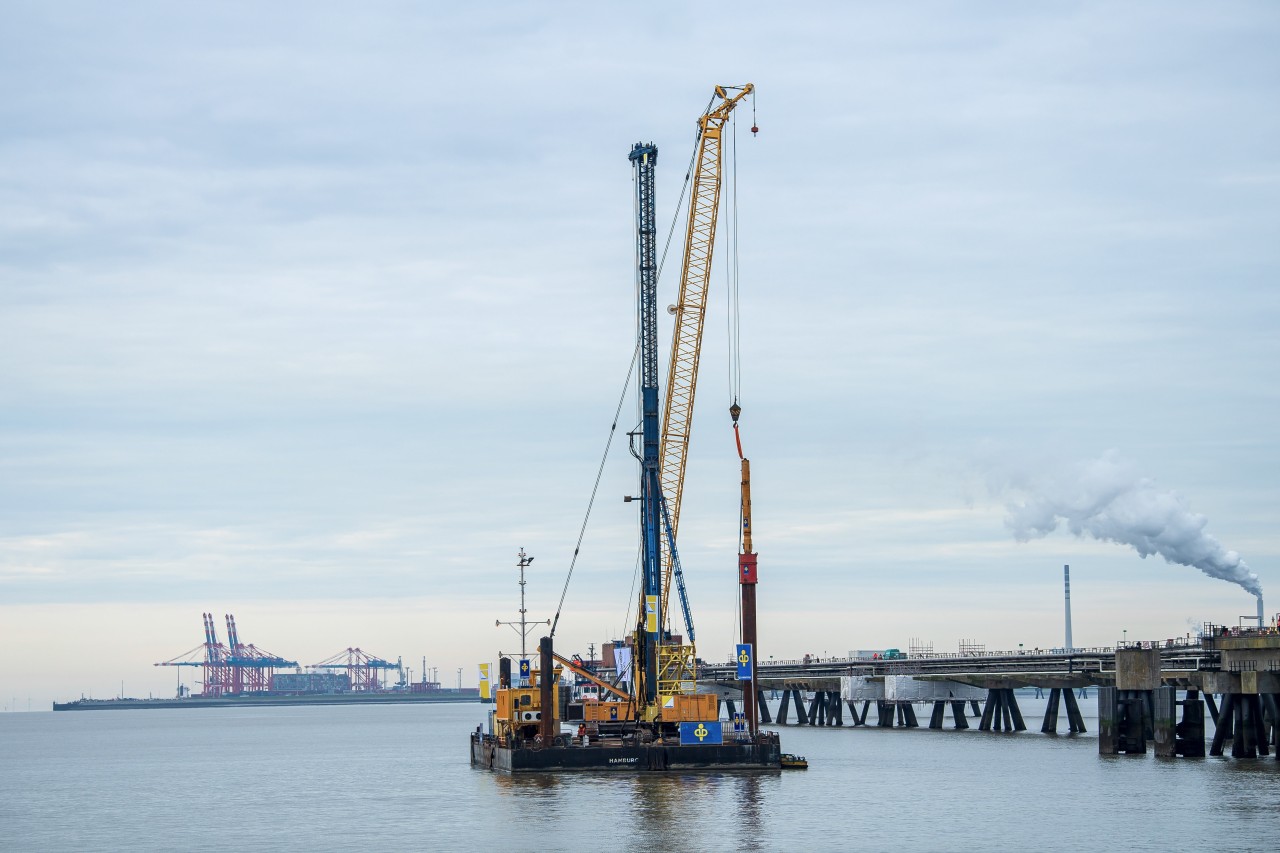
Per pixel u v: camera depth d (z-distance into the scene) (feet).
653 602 573.74
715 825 442.50
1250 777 509.35
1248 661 545.44
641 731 584.40
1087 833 411.95
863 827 435.12
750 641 578.25
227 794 641.81
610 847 406.62
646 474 584.40
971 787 526.98
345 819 506.48
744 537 574.97
